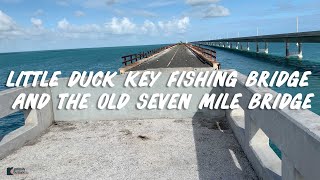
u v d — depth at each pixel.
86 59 144.75
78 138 7.40
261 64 66.31
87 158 6.14
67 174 5.45
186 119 8.62
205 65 27.05
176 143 6.79
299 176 3.13
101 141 7.12
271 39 89.81
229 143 6.62
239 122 7.05
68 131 8.00
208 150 6.29
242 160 5.67
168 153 6.23
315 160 2.65
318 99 25.42
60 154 6.41
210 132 7.43
